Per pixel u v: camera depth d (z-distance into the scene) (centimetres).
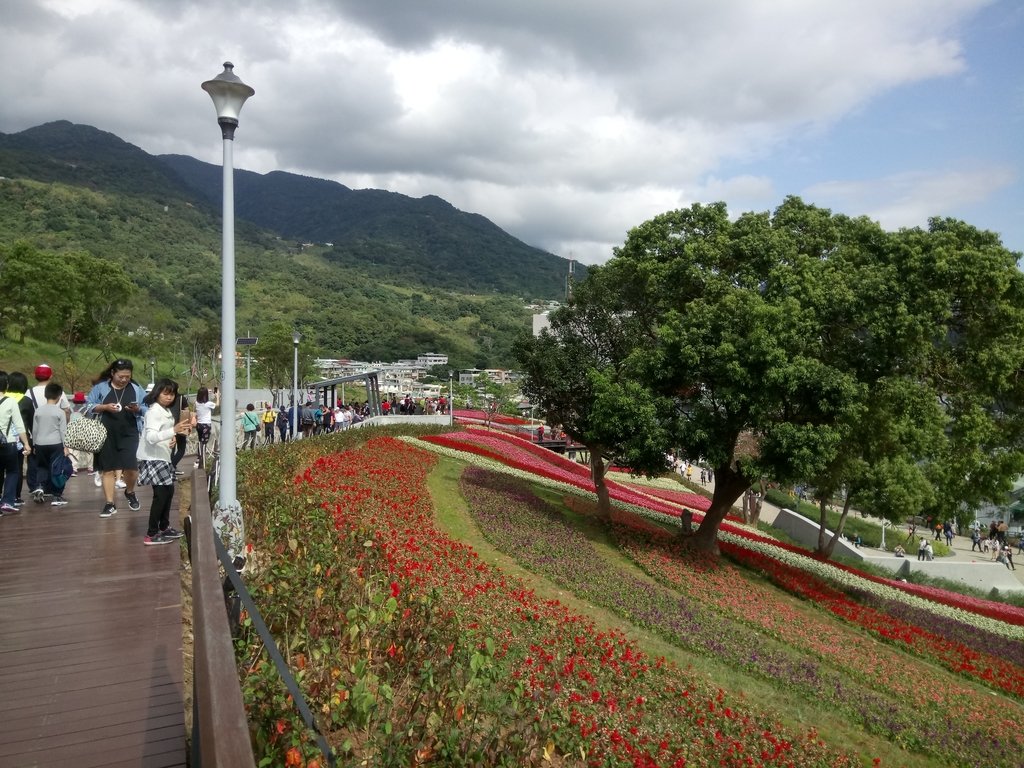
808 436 1648
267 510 932
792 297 1717
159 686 535
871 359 1758
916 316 1672
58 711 494
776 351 1620
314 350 6125
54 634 623
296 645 523
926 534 4381
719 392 1719
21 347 5425
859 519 4403
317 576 662
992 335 1803
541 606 1160
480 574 1223
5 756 436
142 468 899
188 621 673
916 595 2275
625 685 950
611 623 1288
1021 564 3766
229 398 816
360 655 598
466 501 2005
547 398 2111
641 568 1692
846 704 1133
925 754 1034
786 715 1056
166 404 911
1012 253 1778
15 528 982
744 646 1287
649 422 1764
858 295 1739
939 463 1981
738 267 1934
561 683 834
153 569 805
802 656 1341
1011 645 1791
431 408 4978
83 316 6053
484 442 3641
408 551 1109
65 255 6219
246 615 515
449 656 590
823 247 2000
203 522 561
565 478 3033
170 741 461
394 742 463
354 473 1658
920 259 1744
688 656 1203
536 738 604
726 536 2497
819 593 1842
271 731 398
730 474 2020
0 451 1038
